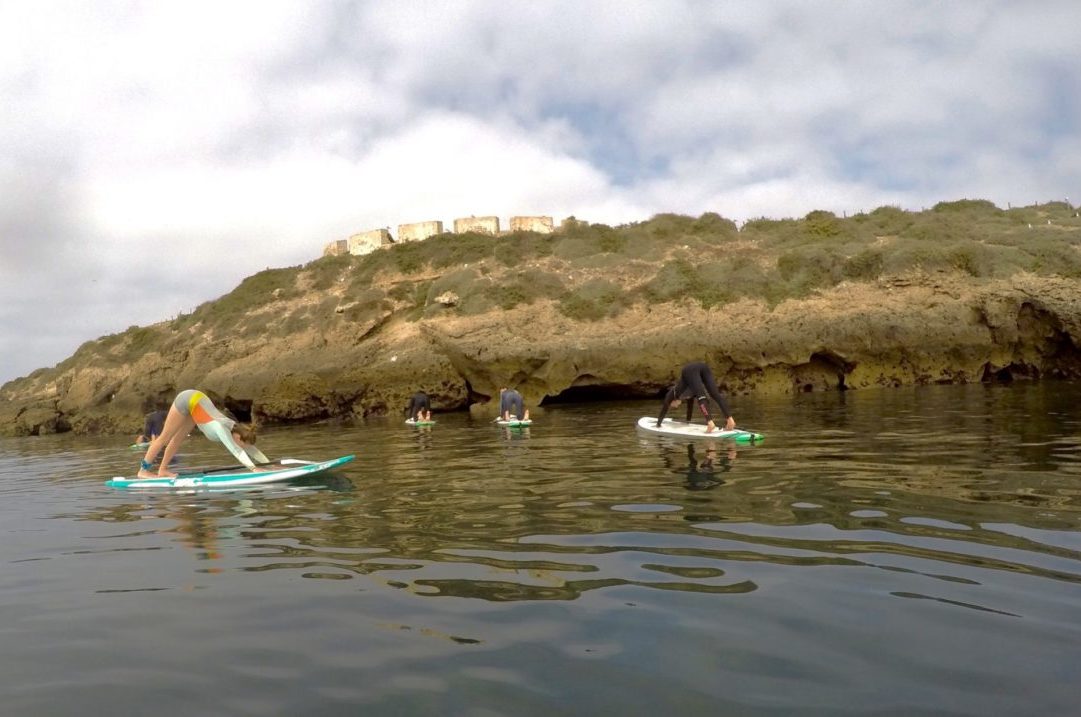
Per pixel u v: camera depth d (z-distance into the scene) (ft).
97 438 77.77
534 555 14.66
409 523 18.42
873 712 7.70
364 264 115.44
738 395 81.15
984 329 80.07
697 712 7.80
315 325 99.60
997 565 12.67
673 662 9.20
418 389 84.64
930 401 54.24
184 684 9.17
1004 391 61.67
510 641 10.11
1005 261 85.97
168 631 11.18
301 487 25.77
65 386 107.14
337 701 8.48
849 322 81.61
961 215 107.34
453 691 8.58
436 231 127.03
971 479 20.76
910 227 103.65
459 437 45.01
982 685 8.25
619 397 86.94
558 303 92.32
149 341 112.57
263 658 9.91
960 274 86.48
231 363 96.22
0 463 47.78
